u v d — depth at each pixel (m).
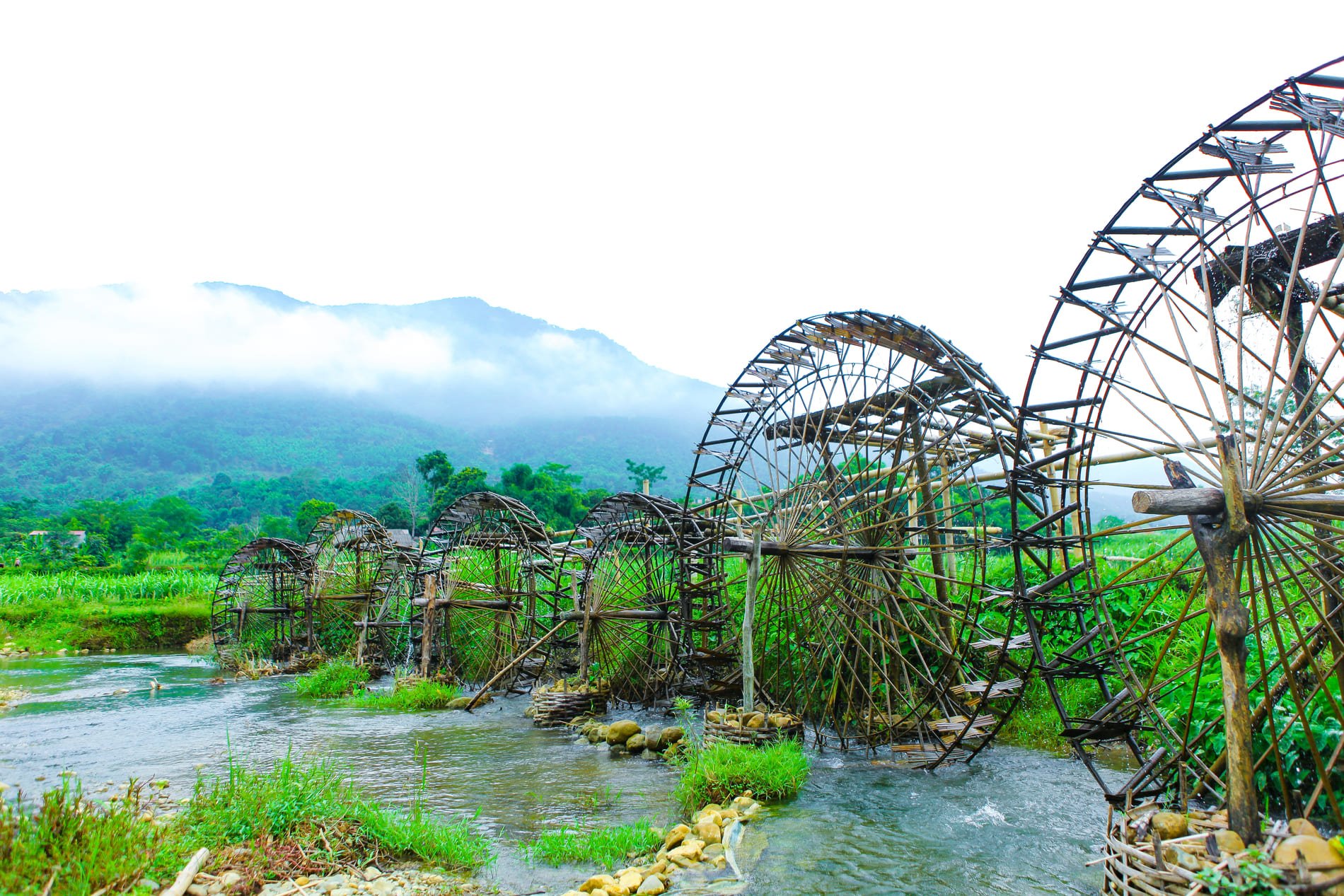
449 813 10.67
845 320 13.73
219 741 15.99
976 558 13.88
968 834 9.22
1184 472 7.44
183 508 91.69
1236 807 6.09
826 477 14.68
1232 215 8.59
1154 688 11.27
